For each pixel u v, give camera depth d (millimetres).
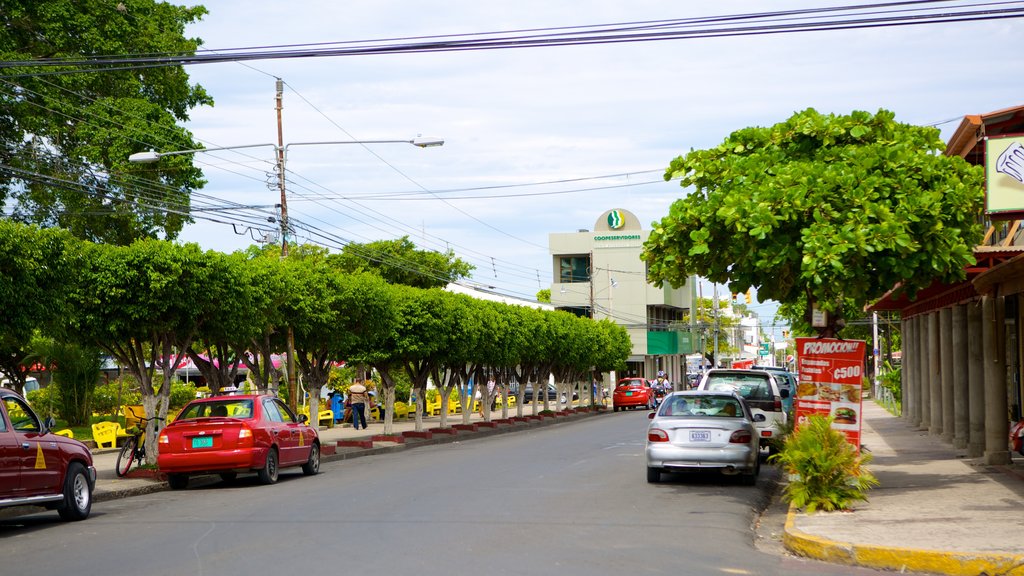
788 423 17844
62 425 35625
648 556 10445
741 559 10461
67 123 33375
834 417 15867
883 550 10109
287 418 21547
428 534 11906
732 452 17422
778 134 16016
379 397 50969
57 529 13602
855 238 13859
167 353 21922
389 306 30844
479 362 40562
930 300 27297
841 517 12711
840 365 15938
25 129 32875
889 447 24516
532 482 18234
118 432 29609
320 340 28531
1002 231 22141
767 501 16422
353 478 20172
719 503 15219
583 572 9523
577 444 28844
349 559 10219
